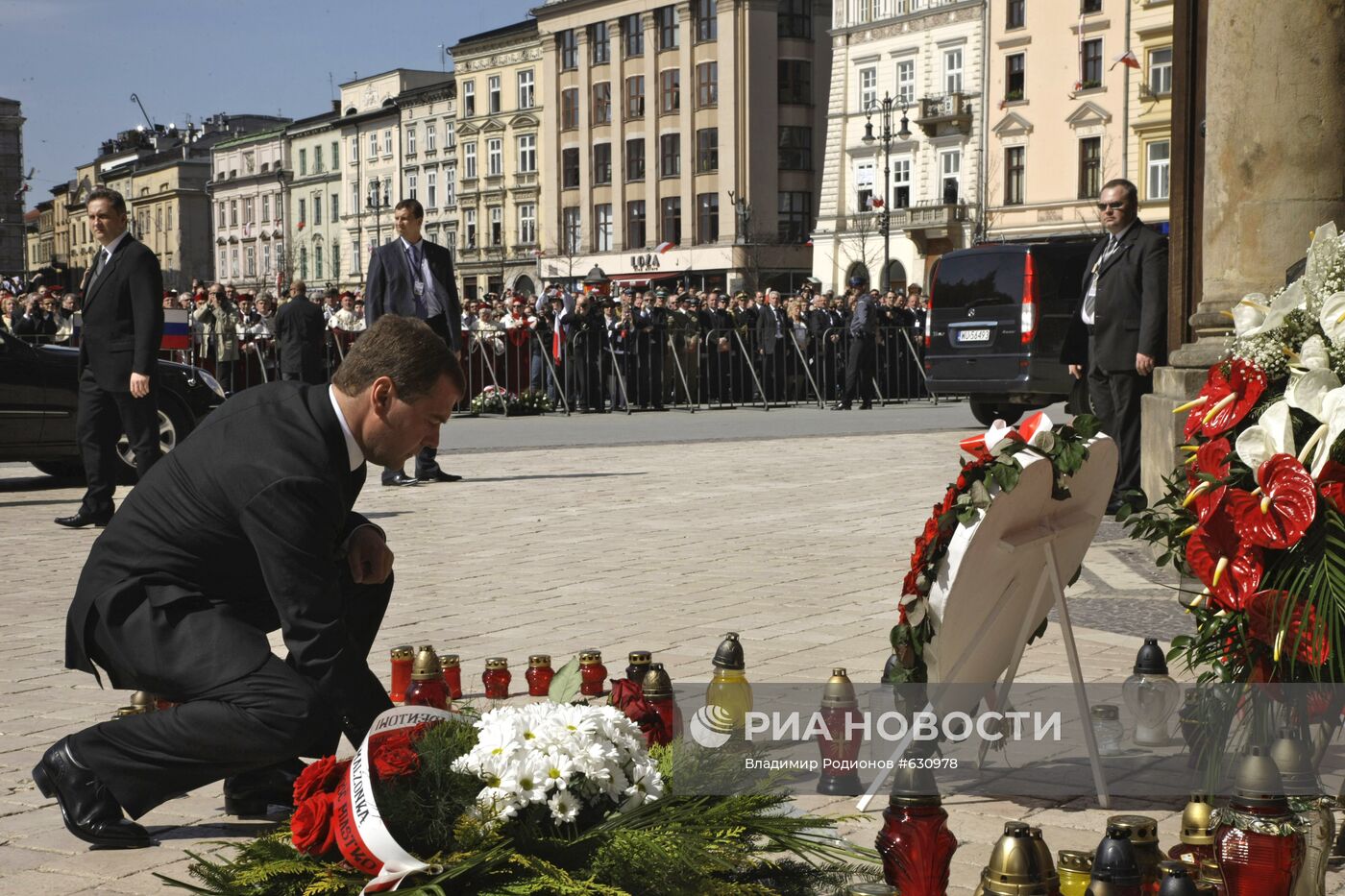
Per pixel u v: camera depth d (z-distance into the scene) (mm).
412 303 12453
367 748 2832
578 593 7492
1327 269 3768
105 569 3873
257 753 3707
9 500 12938
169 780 3842
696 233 74750
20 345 13508
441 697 4938
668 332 25922
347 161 104062
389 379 3658
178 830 4062
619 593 7469
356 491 3818
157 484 3857
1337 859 3660
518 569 8359
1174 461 8039
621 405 25578
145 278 10258
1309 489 3473
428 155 94750
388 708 3707
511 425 22109
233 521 3762
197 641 3744
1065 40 56656
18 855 3850
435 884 2576
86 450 10641
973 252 18938
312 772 2922
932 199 62875
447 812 2727
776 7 72312
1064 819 3840
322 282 108500
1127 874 2660
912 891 3021
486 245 89688
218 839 3961
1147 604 6746
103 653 3855
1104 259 10258
